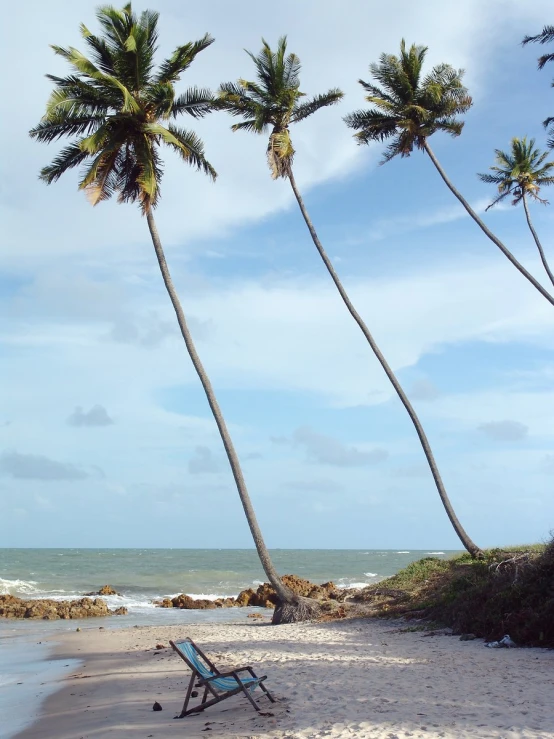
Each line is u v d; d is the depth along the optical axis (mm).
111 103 21719
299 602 21906
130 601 35656
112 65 21531
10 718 9742
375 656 13172
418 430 23797
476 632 15586
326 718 7707
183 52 21984
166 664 13852
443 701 8422
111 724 8508
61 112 21234
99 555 92750
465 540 22984
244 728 7598
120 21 21562
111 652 16672
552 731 6695
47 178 22234
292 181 25453
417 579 23469
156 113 22047
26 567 59906
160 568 60688
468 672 10805
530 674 10438
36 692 11820
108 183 22484
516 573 16438
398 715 7648
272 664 12523
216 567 63781
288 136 23891
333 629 18906
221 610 31453
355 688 9586
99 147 21156
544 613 13836
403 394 24094
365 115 25562
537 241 33219
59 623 25891
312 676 10938
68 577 48781
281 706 8625
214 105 23328
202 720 8281
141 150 21484
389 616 20172
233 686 8469
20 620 26922
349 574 55812
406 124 24750
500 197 34781
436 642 15180
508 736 6516
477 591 16875
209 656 14180
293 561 77812
